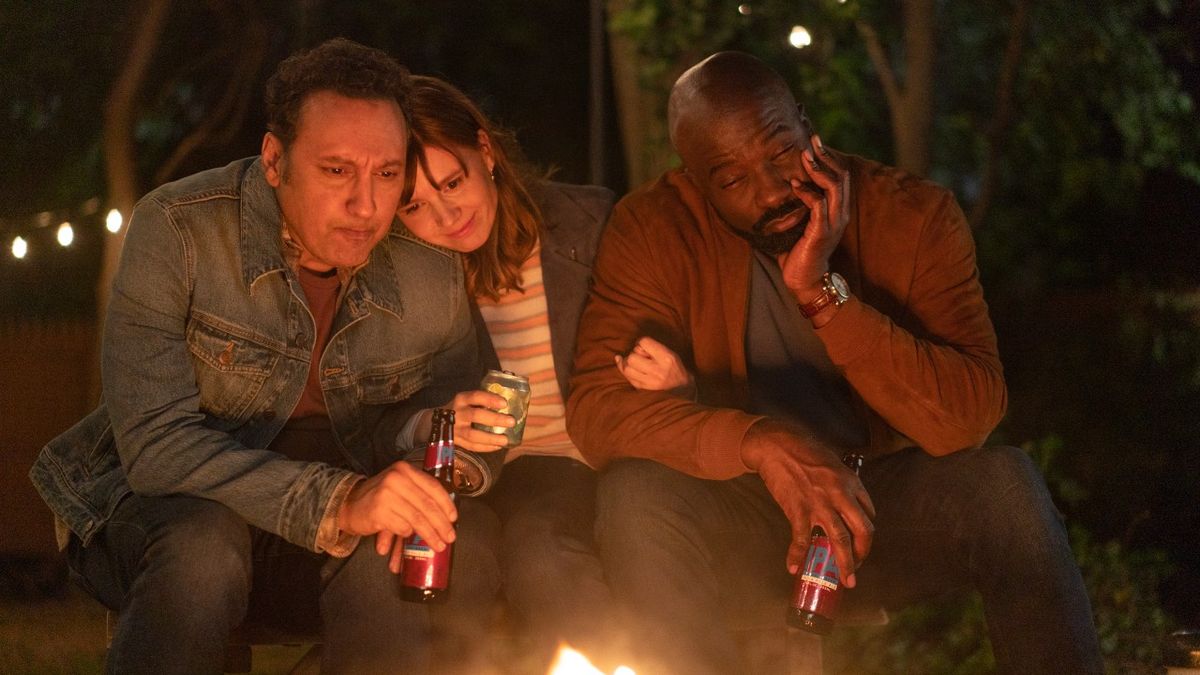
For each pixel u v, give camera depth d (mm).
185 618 3465
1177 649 4137
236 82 12555
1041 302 12078
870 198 4273
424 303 4191
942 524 3934
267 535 3930
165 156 14414
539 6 15984
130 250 3838
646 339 4082
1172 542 9344
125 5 12781
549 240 4492
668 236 4340
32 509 10867
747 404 4277
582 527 4168
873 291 4270
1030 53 10797
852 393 4289
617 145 15523
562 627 3879
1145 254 14227
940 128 12445
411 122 3986
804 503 3789
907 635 6457
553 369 4461
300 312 3984
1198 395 10820
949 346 4180
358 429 4129
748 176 4070
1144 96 11172
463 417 3887
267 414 3994
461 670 3795
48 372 11148
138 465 3693
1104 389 10883
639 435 4035
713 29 8492
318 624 3982
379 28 15484
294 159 3738
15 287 14109
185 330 3891
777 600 4152
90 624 7785
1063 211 12898
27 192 13398
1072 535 7070
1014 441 8688
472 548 3848
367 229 3779
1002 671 3785
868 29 9195
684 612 3773
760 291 4301
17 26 12984
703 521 4016
